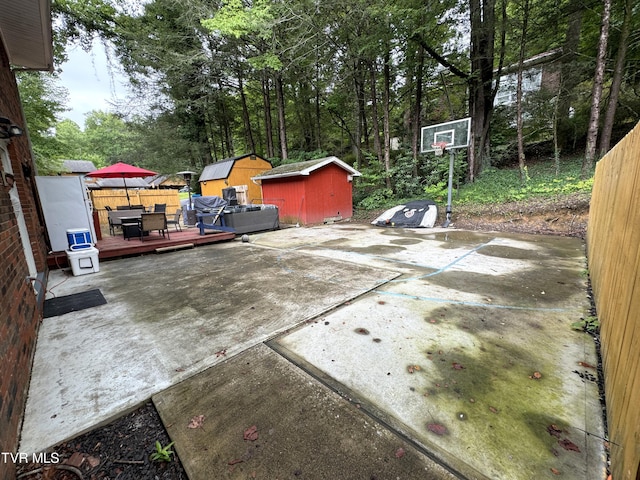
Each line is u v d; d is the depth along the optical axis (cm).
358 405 164
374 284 364
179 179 1652
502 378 183
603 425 146
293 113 1686
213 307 313
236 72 1418
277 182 1057
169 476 128
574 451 132
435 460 130
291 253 567
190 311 304
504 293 322
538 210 704
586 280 355
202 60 1273
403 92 1216
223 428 151
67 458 138
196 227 944
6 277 196
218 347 231
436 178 1055
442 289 339
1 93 371
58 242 560
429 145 848
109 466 134
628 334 135
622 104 898
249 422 155
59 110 967
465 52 1056
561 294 313
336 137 1733
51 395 180
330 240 686
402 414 157
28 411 167
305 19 946
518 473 123
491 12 895
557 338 229
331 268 445
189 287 382
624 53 737
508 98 1332
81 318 294
